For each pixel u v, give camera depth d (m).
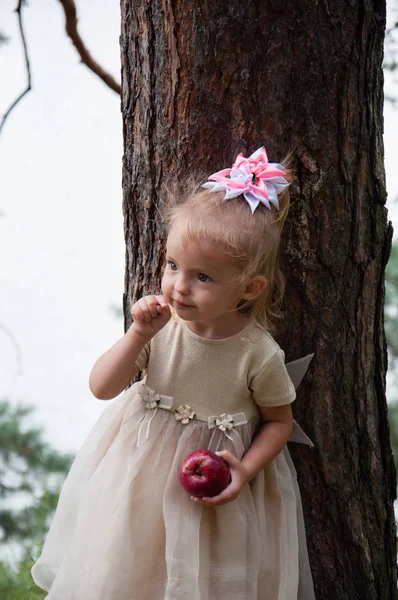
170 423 2.28
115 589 2.20
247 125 2.34
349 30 2.39
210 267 2.10
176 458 2.24
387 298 5.93
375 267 2.57
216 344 2.26
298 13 2.32
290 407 2.35
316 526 2.54
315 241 2.42
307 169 2.38
